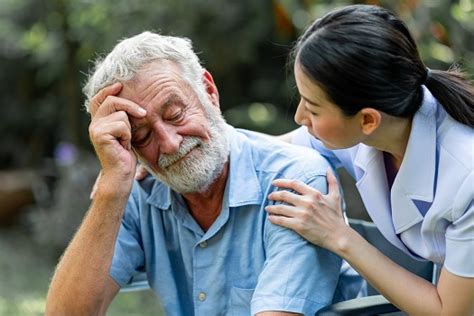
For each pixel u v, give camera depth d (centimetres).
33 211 698
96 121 203
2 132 812
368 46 184
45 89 793
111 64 202
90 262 203
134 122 200
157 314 463
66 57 679
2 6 746
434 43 470
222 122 210
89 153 689
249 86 684
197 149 202
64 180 633
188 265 220
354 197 499
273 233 205
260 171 214
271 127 634
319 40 187
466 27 476
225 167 213
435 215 198
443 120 202
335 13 191
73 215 609
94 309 207
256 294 200
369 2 455
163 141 198
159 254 223
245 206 211
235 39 606
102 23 600
